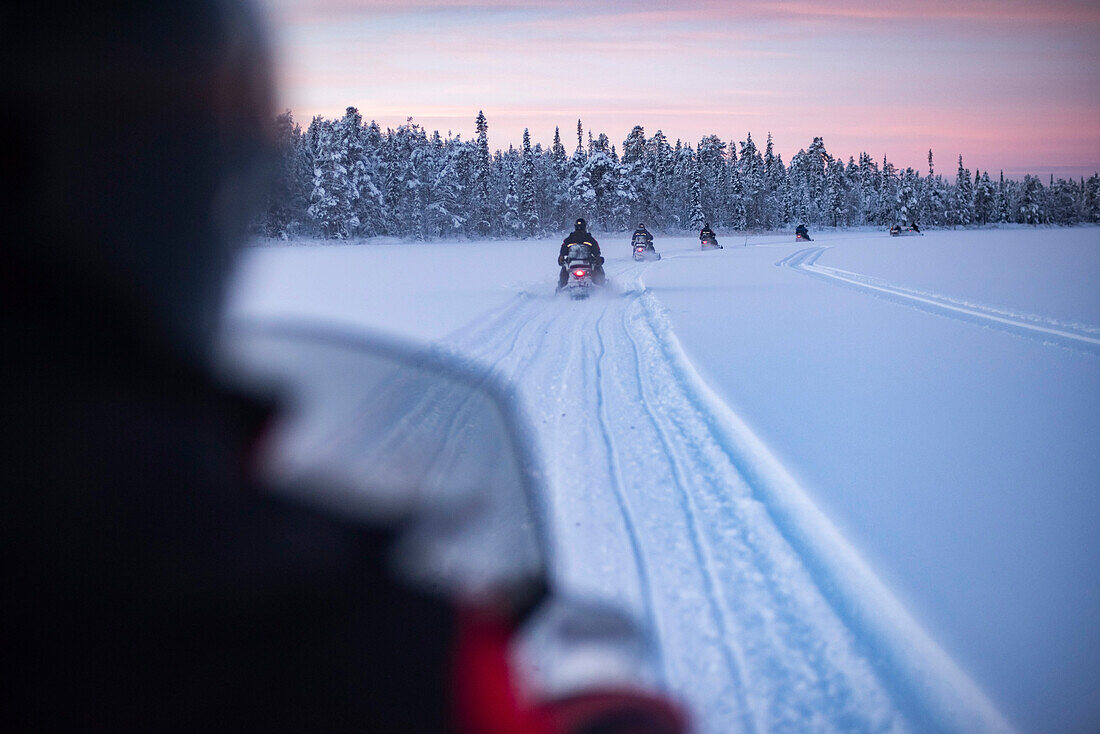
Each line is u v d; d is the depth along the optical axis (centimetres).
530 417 688
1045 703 284
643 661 320
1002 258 3284
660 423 681
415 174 8969
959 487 503
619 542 436
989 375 859
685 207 11769
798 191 13638
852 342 1097
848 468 546
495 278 2352
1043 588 366
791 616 355
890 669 310
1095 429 632
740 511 475
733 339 1133
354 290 1838
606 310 1548
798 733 279
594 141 10881
